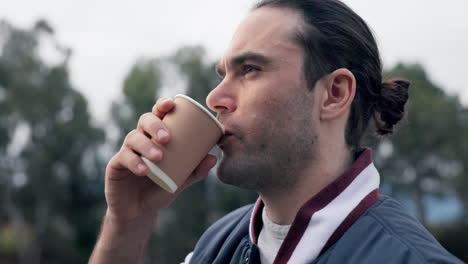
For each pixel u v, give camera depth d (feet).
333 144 5.48
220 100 5.33
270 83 5.20
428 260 4.39
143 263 6.42
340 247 4.81
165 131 5.03
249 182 5.27
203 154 5.19
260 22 5.46
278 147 5.17
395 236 4.71
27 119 96.84
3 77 97.45
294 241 5.06
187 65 104.68
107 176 5.93
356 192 5.23
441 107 101.65
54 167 99.66
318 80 5.41
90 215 107.04
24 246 99.55
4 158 98.68
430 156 104.37
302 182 5.34
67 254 102.01
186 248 91.81
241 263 5.83
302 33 5.39
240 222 6.48
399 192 107.04
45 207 98.02
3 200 100.01
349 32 5.69
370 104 5.95
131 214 6.12
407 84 6.49
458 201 110.22
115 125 109.40
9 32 97.04
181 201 93.56
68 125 99.30
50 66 98.43
